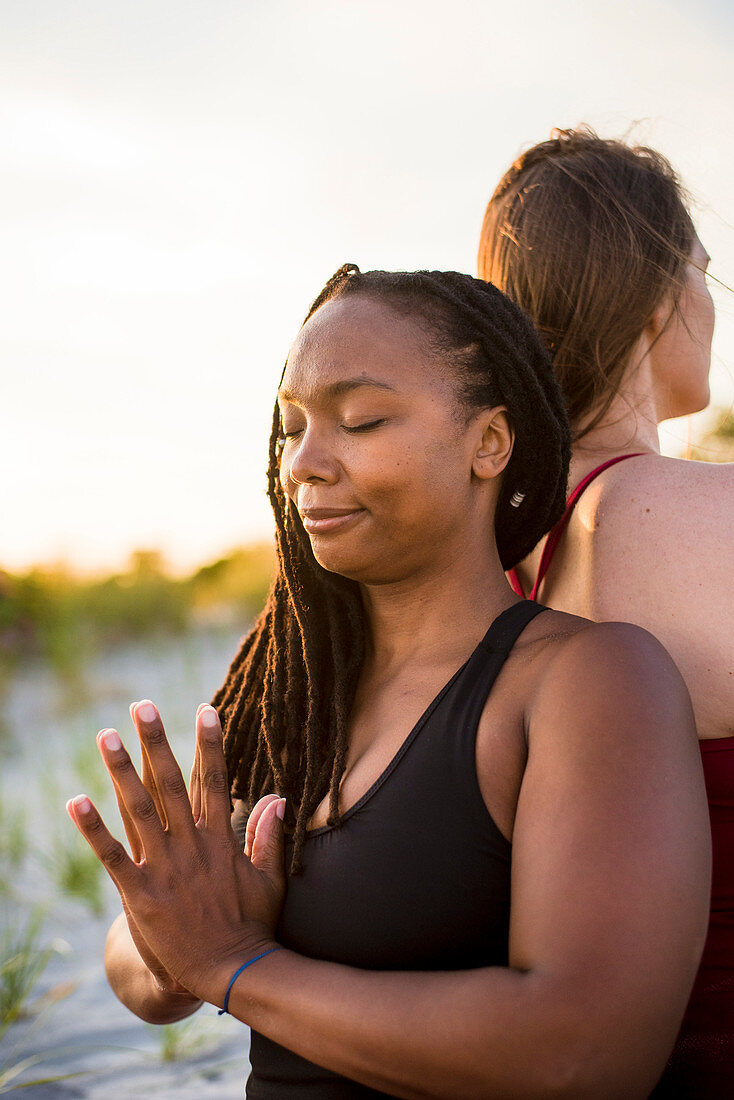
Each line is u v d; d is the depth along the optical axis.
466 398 1.17
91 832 1.15
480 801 1.10
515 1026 0.96
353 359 1.14
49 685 9.87
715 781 1.31
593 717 1.04
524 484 1.26
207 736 1.20
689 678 1.34
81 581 13.09
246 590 14.38
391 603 1.25
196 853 1.18
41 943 4.04
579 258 1.58
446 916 1.10
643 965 0.96
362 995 1.04
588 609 1.44
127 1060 3.09
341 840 1.17
